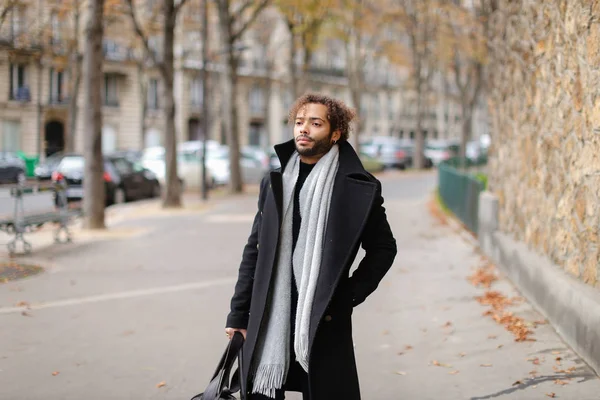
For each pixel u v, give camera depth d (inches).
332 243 118.1
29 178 1209.4
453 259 411.8
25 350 231.1
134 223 631.8
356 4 1084.5
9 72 1577.3
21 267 393.4
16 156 1269.7
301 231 121.0
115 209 783.7
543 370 203.3
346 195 120.1
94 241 508.4
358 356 222.4
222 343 238.7
